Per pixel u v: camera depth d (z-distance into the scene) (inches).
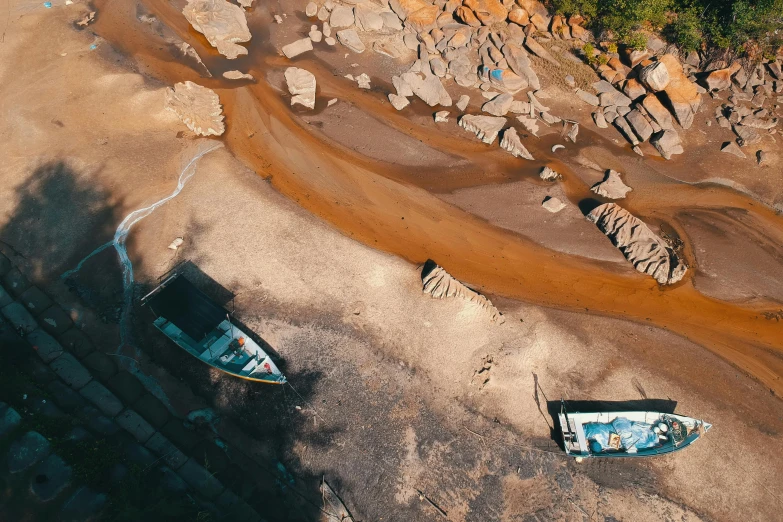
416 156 1567.4
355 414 1078.4
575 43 1841.8
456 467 1036.5
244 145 1520.7
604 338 1231.5
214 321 1093.8
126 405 1068.5
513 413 1106.7
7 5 1811.0
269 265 1262.3
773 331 1274.6
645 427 1077.1
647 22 1807.3
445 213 1440.7
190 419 1059.9
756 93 1708.9
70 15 1815.9
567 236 1418.6
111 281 1215.6
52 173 1374.3
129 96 1579.7
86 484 919.7
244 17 1831.9
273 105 1643.7
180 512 924.0
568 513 1003.9
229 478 1006.4
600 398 1141.1
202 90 1608.0
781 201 1521.9
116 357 1121.4
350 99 1694.1
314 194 1430.9
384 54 1819.6
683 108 1617.9
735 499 1035.3
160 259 1252.5
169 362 1120.2
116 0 1895.9
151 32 1811.0
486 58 1782.7
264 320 1180.5
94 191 1350.9
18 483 903.7
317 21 1918.1
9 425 958.4
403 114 1676.9
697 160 1605.6
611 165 1595.7
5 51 1662.2
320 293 1228.5
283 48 1791.3
